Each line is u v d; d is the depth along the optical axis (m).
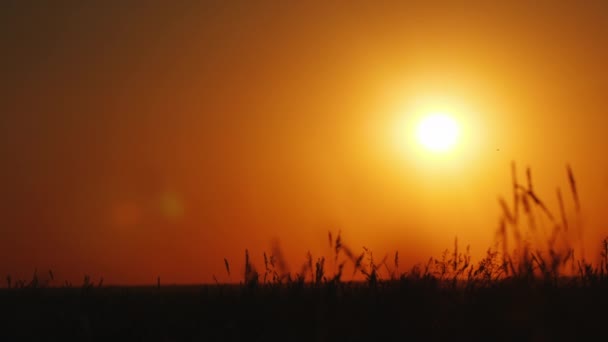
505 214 9.85
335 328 11.16
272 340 11.56
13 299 16.48
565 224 9.77
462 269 12.58
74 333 13.23
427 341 11.02
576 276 11.33
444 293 12.28
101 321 14.01
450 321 11.52
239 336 11.95
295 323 11.52
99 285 17.70
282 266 12.00
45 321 14.28
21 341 13.18
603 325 9.94
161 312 14.67
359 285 12.46
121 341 12.76
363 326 11.26
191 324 13.26
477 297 11.77
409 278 12.19
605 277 11.07
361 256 11.73
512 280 10.46
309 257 11.81
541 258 10.00
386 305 11.68
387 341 11.08
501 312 10.85
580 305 10.48
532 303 10.21
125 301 16.11
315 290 11.72
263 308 12.59
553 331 9.97
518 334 10.45
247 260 13.27
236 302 13.48
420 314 11.52
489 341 10.71
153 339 12.77
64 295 17.06
